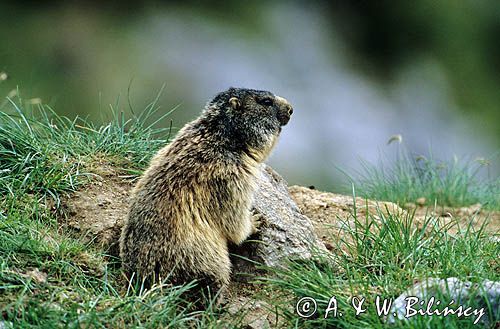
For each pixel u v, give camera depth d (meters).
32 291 10.20
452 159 18.73
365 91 37.28
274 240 12.09
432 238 11.84
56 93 33.50
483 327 9.54
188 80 34.84
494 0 42.03
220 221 11.44
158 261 10.92
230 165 11.62
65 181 12.70
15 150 12.84
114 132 13.98
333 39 39.38
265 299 10.92
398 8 40.81
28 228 11.33
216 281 11.04
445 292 9.91
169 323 10.01
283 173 31.30
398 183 17.03
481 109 38.22
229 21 38.06
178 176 11.39
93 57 35.41
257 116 12.03
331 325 10.14
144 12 37.81
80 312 9.71
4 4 36.66
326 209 14.01
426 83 38.62
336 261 11.46
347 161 32.56
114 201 12.70
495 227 14.59
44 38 35.66
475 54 40.38
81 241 11.92
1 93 29.86
